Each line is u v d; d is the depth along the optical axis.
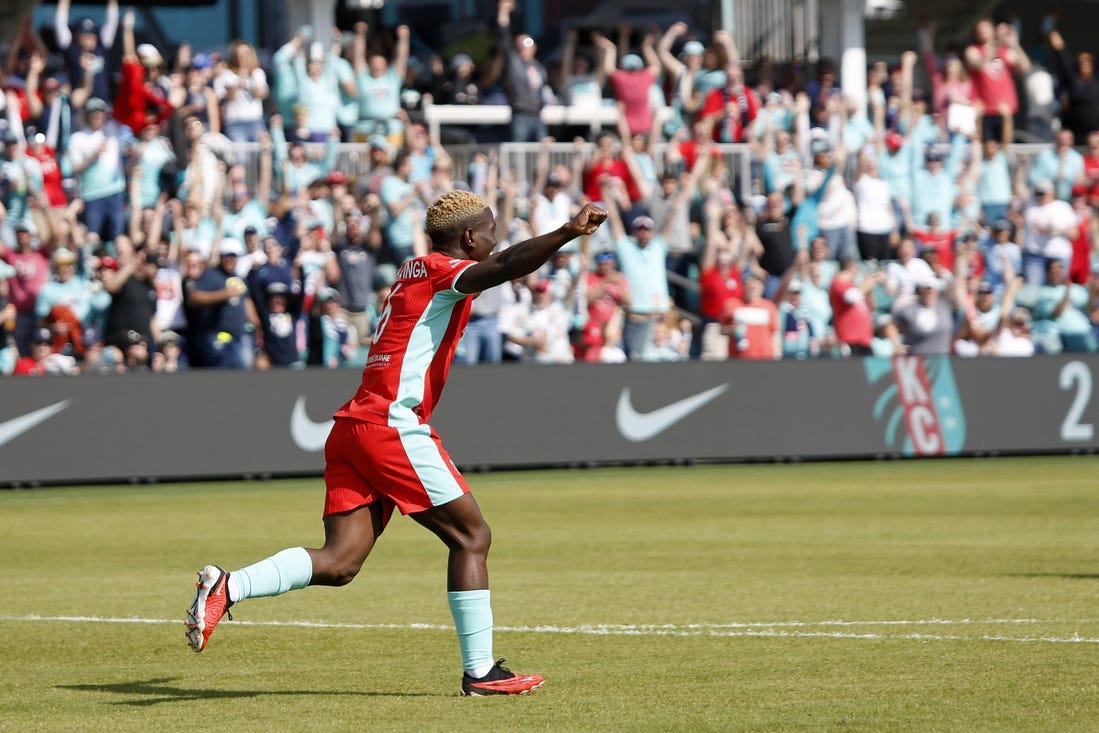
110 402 62.28
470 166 76.31
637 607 30.75
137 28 90.81
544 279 71.69
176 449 62.97
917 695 21.33
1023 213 79.94
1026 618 28.67
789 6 95.19
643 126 80.81
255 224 69.88
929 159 80.56
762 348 73.06
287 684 23.05
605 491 57.97
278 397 64.50
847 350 74.25
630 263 72.50
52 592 33.94
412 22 98.75
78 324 65.38
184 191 70.56
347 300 69.12
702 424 69.75
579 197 75.75
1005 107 84.94
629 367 68.81
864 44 99.88
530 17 98.38
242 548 41.72
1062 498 53.69
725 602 31.27
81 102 74.12
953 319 77.31
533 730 19.19
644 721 19.70
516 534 44.50
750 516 48.88
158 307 67.12
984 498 53.97
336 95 76.81
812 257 75.06
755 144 79.38
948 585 33.38
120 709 21.08
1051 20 90.06
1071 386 74.12
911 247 76.75
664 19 97.81
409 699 21.59
